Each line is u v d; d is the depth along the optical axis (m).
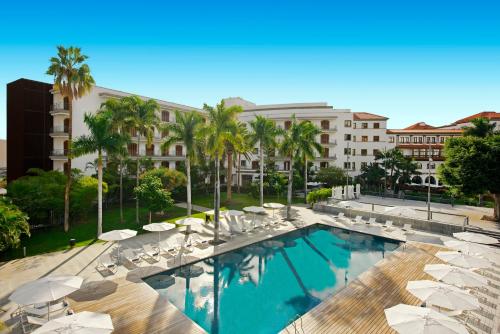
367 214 29.53
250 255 19.66
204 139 24.38
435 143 58.69
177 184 32.78
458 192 25.84
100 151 20.97
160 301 12.72
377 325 11.16
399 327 8.49
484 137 28.62
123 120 28.50
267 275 16.62
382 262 17.64
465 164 24.88
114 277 14.96
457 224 24.38
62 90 23.77
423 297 10.28
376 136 59.66
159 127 30.30
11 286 13.73
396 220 27.45
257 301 13.73
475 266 13.44
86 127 40.25
